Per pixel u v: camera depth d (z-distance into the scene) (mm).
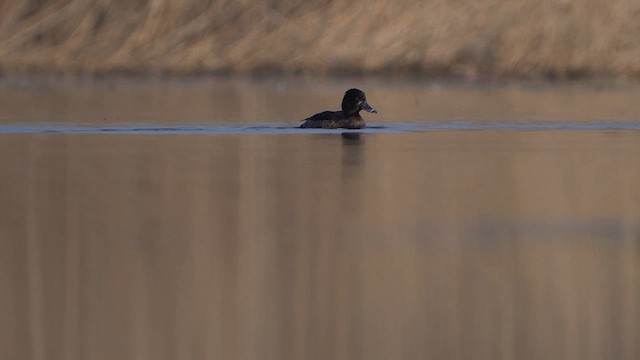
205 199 17219
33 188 18078
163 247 14109
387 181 18859
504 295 12164
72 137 24625
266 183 18656
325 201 17125
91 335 10867
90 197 17328
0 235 14727
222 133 25641
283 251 13906
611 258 13727
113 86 36375
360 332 10961
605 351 10586
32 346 10617
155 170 19953
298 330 11023
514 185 18484
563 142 23828
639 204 16969
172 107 31047
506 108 30922
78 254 13711
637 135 25125
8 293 12133
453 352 10477
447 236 14820
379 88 35625
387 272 12977
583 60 36469
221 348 10539
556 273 13047
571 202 17125
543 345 10703
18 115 28641
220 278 12703
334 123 26641
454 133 25641
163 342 10695
